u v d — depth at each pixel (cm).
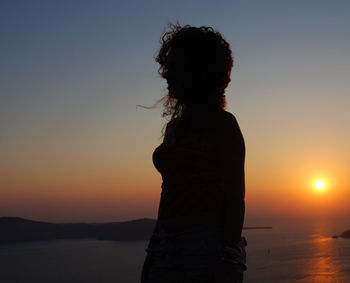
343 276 9888
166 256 153
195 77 164
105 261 15662
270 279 9844
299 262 12688
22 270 14062
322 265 11862
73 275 12538
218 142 153
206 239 146
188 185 151
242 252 150
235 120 157
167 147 161
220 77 166
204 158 152
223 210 151
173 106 186
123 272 12594
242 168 151
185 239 149
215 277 141
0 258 18212
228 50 172
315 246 18000
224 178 149
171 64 170
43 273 13212
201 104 162
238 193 146
